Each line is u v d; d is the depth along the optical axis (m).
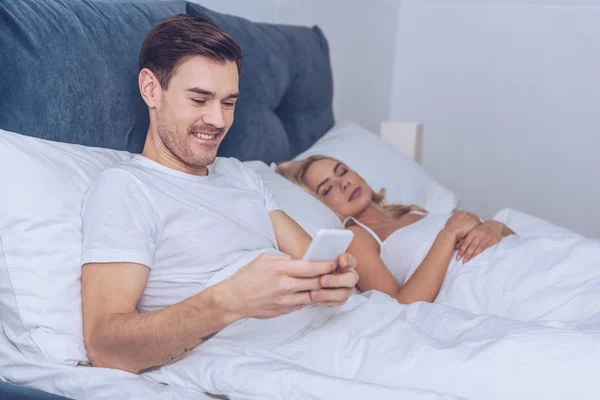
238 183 1.44
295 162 1.97
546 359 1.04
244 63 1.89
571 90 3.23
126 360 1.10
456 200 2.40
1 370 1.15
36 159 1.21
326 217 1.75
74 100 1.34
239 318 1.06
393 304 1.32
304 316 1.26
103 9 1.49
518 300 1.56
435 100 3.49
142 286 1.14
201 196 1.29
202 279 1.22
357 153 2.23
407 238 1.80
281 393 1.05
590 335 1.07
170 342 1.06
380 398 1.00
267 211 1.46
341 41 2.96
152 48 1.25
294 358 1.16
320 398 1.02
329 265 1.02
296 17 2.61
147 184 1.21
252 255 1.27
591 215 3.26
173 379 1.14
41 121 1.28
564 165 3.28
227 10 2.23
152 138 1.29
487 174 3.43
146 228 1.17
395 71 3.55
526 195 3.36
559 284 1.56
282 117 2.20
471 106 3.42
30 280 1.15
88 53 1.38
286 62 2.09
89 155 1.33
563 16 3.20
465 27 3.39
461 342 1.12
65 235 1.18
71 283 1.17
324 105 2.36
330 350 1.16
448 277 1.71
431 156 3.53
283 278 1.01
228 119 1.29
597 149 3.22
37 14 1.32
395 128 2.74
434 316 1.29
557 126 3.27
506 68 3.33
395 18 3.46
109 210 1.15
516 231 2.00
